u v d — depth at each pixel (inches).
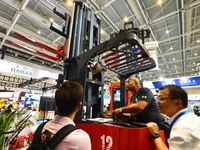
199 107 238.2
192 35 304.7
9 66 246.1
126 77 79.7
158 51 362.3
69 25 92.3
